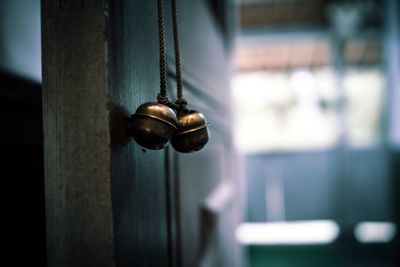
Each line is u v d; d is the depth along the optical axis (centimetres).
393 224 199
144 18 32
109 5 26
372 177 225
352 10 217
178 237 42
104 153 25
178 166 42
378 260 216
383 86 209
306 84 268
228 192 80
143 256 31
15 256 50
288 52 256
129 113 29
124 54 28
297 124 272
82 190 26
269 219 238
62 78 26
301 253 219
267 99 272
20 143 54
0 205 49
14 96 53
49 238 26
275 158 238
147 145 27
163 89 29
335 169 229
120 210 27
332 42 232
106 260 25
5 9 54
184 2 45
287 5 230
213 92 65
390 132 200
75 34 26
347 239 218
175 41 31
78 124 26
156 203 35
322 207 234
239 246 100
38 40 64
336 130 236
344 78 229
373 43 237
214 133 65
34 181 56
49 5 26
